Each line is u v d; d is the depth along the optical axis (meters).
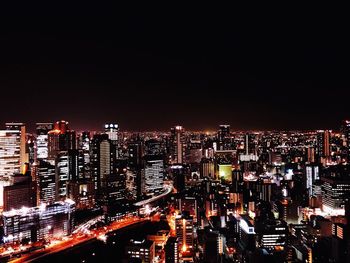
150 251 195.50
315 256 189.12
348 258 178.50
